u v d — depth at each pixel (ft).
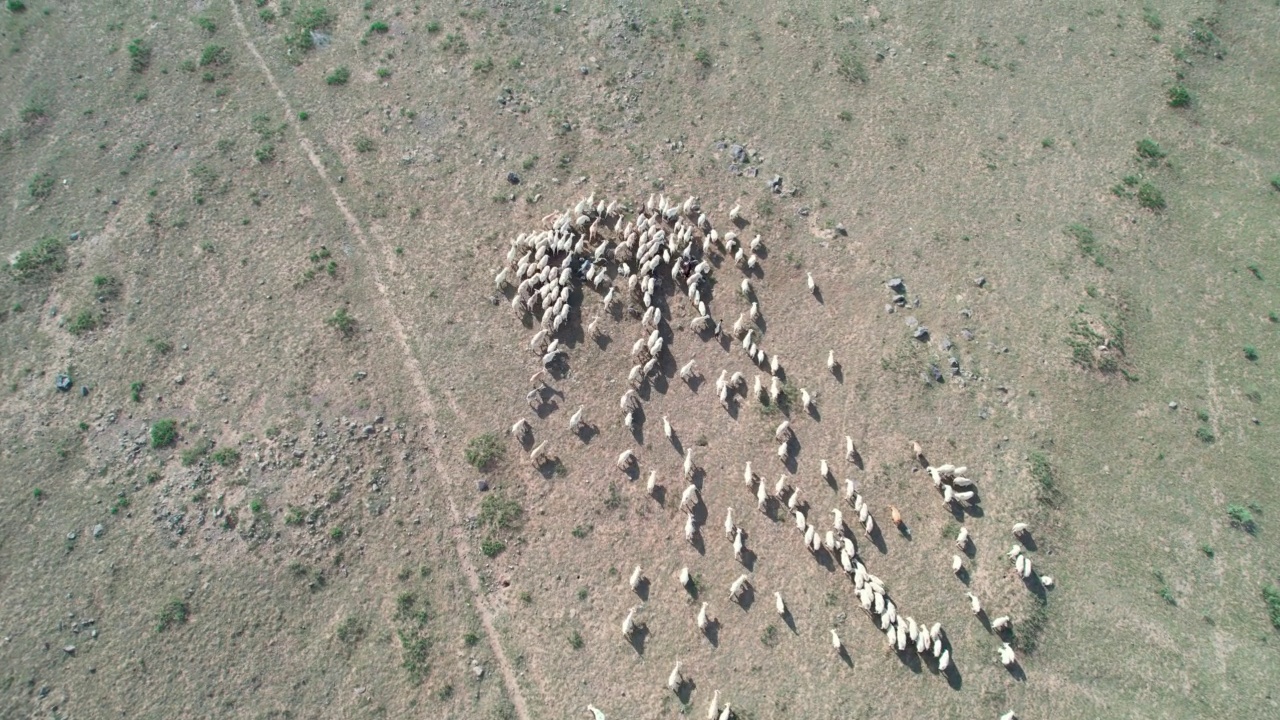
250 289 122.42
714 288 124.47
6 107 139.44
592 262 124.16
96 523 104.53
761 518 107.65
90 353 116.47
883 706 97.14
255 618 99.91
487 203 131.03
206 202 130.31
